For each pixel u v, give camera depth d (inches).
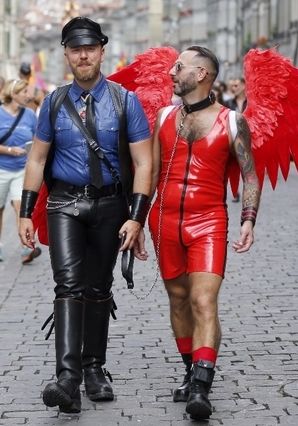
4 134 793.6
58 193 422.0
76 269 412.8
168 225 413.7
